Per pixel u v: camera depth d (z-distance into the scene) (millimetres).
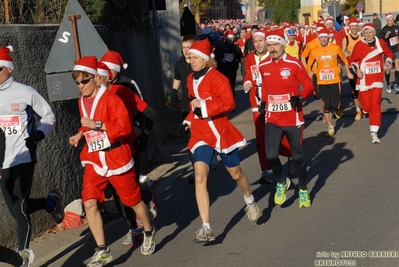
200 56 6551
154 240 6805
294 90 7414
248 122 14930
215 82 6512
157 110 12867
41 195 7422
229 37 17031
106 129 5879
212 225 7246
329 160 10109
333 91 12156
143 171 10562
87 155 6031
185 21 17203
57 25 8250
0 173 5758
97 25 9797
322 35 12195
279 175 7656
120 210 6734
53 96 7348
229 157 6680
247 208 7000
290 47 16094
